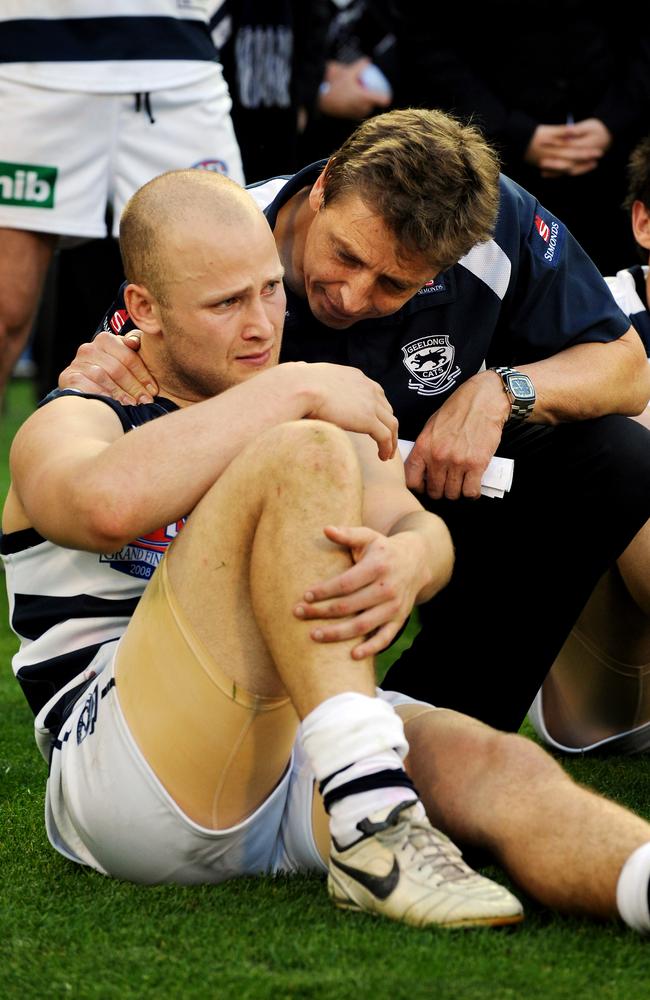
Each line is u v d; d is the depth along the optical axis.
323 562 6.37
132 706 6.89
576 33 15.99
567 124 16.22
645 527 9.95
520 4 15.85
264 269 7.47
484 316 9.49
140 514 6.68
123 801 6.95
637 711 10.79
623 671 10.61
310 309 8.95
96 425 7.33
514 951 6.10
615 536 9.46
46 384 23.17
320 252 8.39
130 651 6.97
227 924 6.56
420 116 8.51
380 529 7.31
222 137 14.98
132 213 7.60
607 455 9.41
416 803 6.45
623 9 16.20
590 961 6.00
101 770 7.02
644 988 5.77
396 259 8.22
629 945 6.13
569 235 10.01
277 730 6.89
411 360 9.35
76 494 6.72
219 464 6.79
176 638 6.72
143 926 6.59
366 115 19.95
